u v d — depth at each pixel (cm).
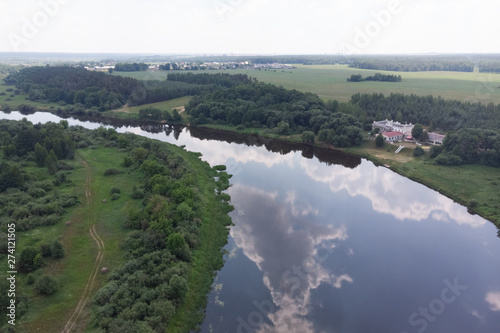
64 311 4894
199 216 7806
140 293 5141
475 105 15088
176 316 5084
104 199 8400
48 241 6438
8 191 8100
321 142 14612
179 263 5875
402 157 12562
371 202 9506
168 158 10794
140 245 6350
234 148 14425
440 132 14600
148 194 8312
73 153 11225
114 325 4475
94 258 6138
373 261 6931
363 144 14125
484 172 10788
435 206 9256
